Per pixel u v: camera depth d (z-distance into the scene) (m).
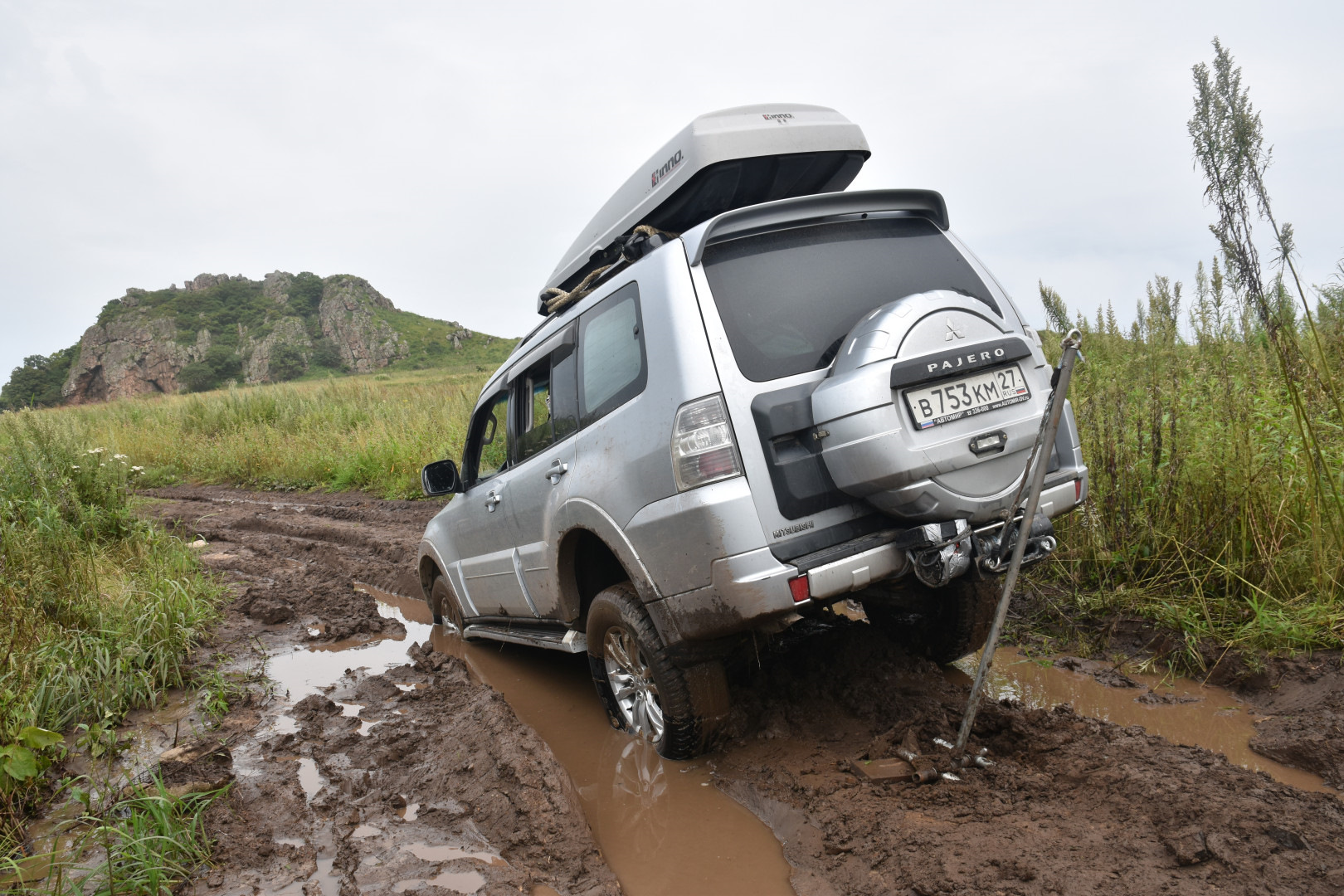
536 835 2.99
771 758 3.38
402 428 16.61
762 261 3.23
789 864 2.70
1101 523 4.71
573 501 3.62
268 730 4.44
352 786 3.65
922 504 2.84
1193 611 4.08
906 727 3.30
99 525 8.20
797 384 3.03
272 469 17.98
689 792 3.29
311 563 9.39
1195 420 4.84
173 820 3.18
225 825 3.26
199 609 6.27
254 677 5.30
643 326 3.24
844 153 3.95
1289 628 3.63
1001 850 2.42
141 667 4.99
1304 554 3.94
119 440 22.17
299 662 5.79
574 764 3.77
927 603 4.06
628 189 4.19
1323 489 3.95
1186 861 2.24
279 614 6.73
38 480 8.71
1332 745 2.88
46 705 4.21
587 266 4.43
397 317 167.75
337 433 18.70
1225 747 3.12
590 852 2.89
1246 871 2.18
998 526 3.07
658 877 2.76
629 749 3.78
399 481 14.06
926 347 2.89
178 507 14.77
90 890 2.82
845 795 2.96
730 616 2.90
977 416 2.92
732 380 2.96
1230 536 4.24
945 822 2.66
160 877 2.76
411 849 3.03
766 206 3.21
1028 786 2.81
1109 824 2.51
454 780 3.55
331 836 3.18
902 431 2.79
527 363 4.44
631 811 3.22
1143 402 5.23
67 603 5.45
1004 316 3.55
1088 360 6.39
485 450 5.12
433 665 5.44
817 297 3.22
